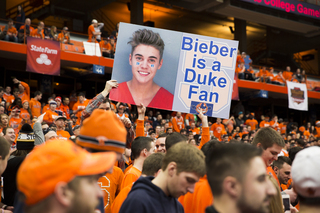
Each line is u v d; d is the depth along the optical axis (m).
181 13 25.50
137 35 4.57
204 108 4.68
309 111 22.95
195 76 4.70
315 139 13.84
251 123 15.15
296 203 3.06
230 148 1.43
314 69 28.98
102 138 1.76
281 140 2.84
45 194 1.00
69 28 21.25
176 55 4.66
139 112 4.04
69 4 20.67
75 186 1.06
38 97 10.34
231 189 1.37
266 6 20.38
